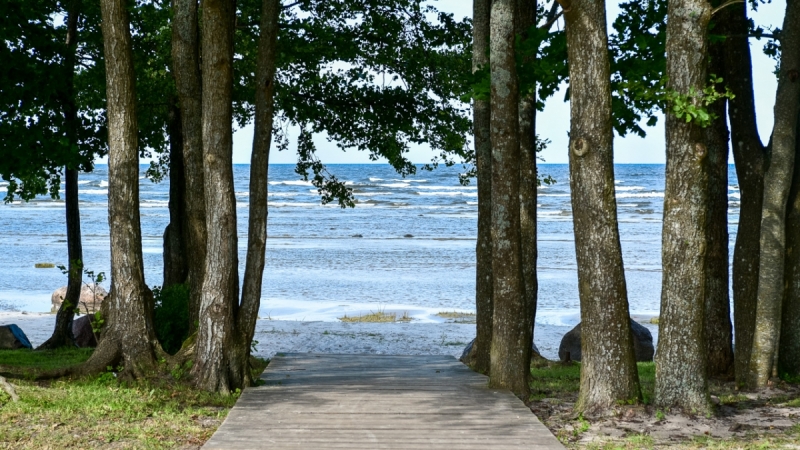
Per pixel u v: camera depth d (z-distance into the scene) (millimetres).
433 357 14875
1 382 9039
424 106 18672
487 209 13195
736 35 11047
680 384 8930
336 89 18609
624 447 7648
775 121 10586
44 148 14258
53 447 7270
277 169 135625
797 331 11594
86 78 16172
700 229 8812
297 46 17219
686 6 8547
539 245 45344
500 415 8750
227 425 8164
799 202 11539
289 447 7246
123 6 10539
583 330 9188
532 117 13188
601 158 8867
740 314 11547
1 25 13711
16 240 47344
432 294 28219
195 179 12602
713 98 8305
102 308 11531
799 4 10336
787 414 9180
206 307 10633
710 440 7953
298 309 24891
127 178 10742
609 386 9016
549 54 11312
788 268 11641
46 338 19281
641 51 11859
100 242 45938
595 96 8797
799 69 10422
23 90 13977
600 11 8727
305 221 62062
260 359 14711
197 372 10539
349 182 104062
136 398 9516
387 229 56719
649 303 26375
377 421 8398
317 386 10859
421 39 18188
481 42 12805
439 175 116938
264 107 11086
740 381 11477
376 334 20109
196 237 12766
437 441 7520
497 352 10758
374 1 17734
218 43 10453
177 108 17234
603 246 8977
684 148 8688
